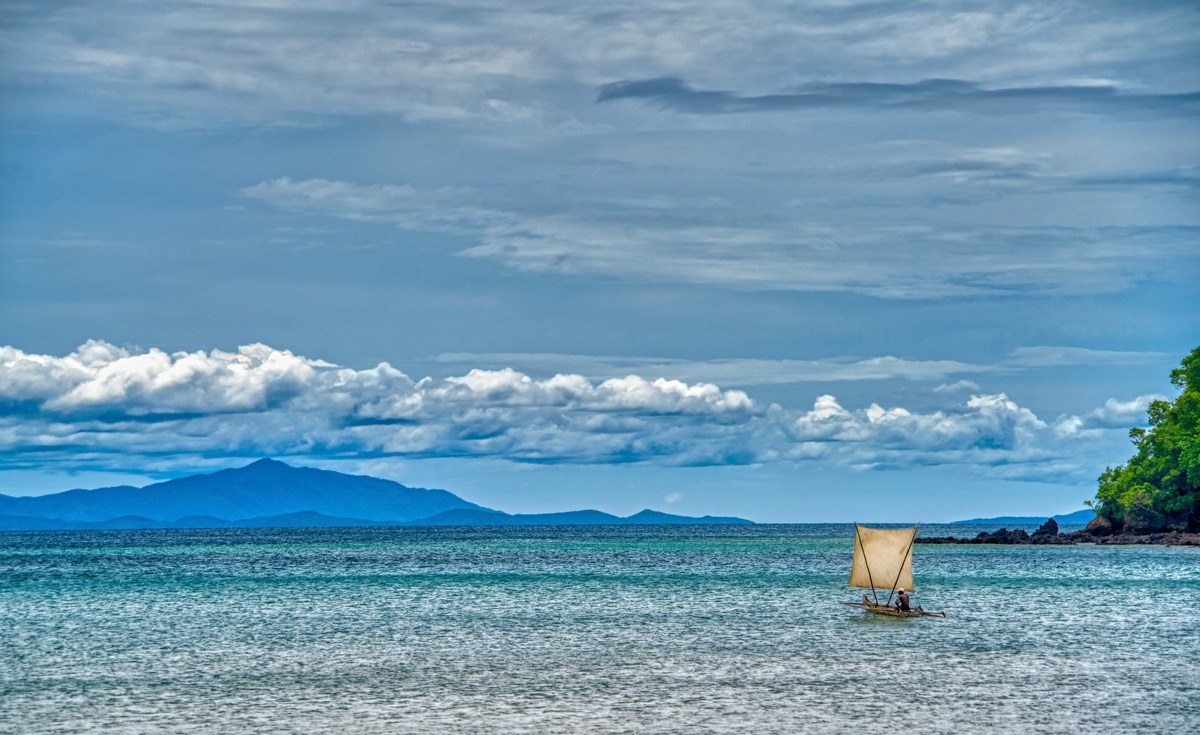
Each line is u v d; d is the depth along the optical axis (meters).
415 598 92.62
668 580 111.81
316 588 103.88
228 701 48.56
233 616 79.12
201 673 55.16
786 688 50.97
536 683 52.28
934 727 43.81
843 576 116.38
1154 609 80.50
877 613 78.00
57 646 64.31
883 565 78.12
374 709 47.00
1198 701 48.00
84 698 49.25
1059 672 54.59
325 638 67.25
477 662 58.06
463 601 89.75
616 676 53.94
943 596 91.38
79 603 89.38
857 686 51.34
